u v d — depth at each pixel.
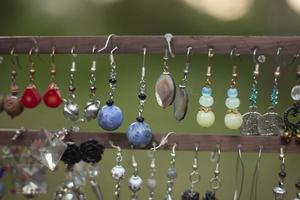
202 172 0.50
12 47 0.37
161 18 0.59
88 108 0.37
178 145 0.37
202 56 0.55
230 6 0.59
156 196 0.48
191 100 0.53
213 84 0.54
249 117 0.37
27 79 0.53
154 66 0.56
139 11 0.59
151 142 0.37
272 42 0.36
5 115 0.51
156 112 0.53
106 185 0.49
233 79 0.37
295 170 0.51
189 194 0.37
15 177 0.38
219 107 0.52
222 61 0.55
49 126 0.51
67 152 0.37
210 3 0.60
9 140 0.38
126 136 0.37
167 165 0.50
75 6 0.58
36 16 0.57
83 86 0.53
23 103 0.37
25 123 0.51
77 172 0.37
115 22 0.59
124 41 0.36
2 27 0.57
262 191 0.49
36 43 0.37
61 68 0.54
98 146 0.37
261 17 0.59
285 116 0.37
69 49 0.37
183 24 0.59
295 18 0.58
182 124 0.52
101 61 0.55
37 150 0.37
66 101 0.37
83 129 0.48
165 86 0.36
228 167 0.50
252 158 0.51
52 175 0.47
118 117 0.36
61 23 0.58
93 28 0.58
